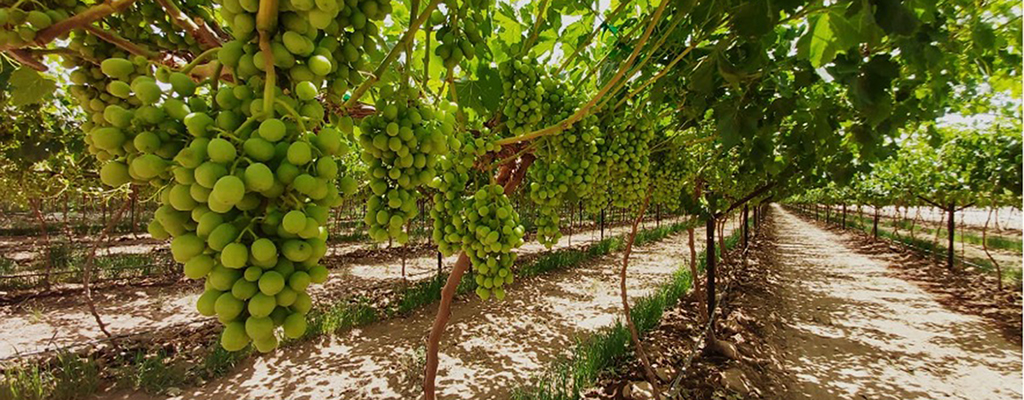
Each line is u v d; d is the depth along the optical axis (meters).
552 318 8.24
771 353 6.66
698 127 4.15
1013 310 8.80
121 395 5.26
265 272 0.79
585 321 8.12
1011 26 2.33
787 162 4.73
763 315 8.42
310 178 0.82
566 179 2.43
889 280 12.10
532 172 2.74
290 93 0.90
